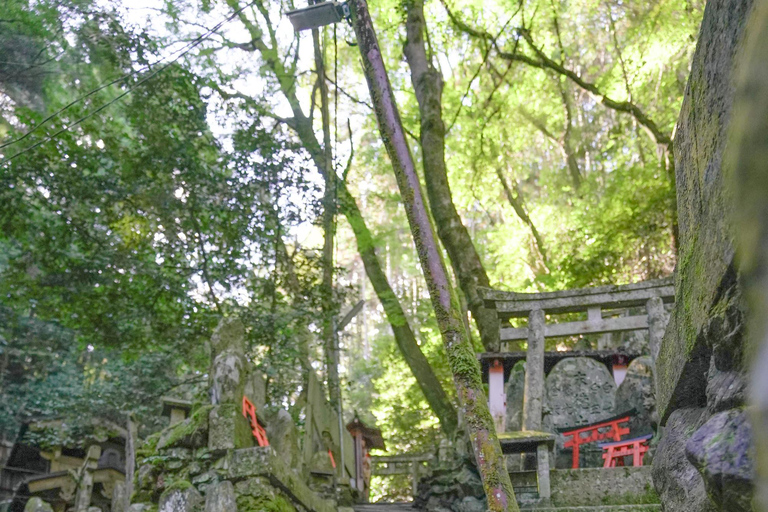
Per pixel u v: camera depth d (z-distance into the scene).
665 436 3.93
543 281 21.41
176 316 14.31
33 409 16.61
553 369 13.23
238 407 9.09
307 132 15.86
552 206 26.86
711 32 2.67
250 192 13.89
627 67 23.98
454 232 16.59
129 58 13.20
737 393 2.33
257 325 14.26
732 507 2.04
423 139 17.39
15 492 15.52
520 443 9.91
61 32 12.46
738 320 2.39
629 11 23.33
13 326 16.45
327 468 11.77
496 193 28.50
